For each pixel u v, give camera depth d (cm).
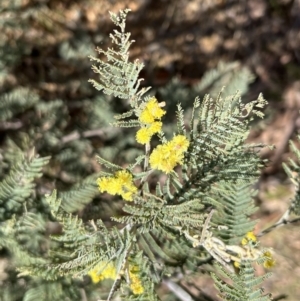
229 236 21
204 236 17
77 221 19
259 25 41
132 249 19
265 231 23
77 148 33
